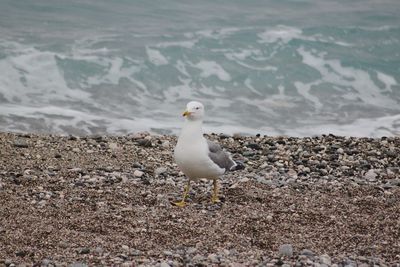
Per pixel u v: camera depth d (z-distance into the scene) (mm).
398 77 26438
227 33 28797
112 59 24750
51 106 20547
